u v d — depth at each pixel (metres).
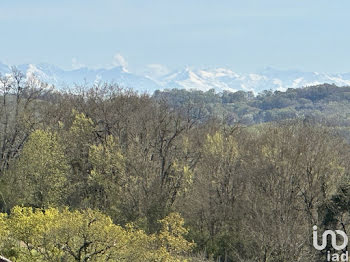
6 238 88.06
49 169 148.50
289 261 110.25
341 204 124.00
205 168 153.88
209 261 129.75
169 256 89.25
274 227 115.94
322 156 140.12
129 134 161.62
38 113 180.50
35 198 148.62
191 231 143.25
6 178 158.38
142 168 148.62
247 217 141.62
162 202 146.50
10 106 181.88
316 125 178.00
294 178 139.25
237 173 151.50
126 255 83.75
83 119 157.88
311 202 137.00
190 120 173.12
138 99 179.50
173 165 149.88
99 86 185.25
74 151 161.75
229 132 176.50
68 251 82.50
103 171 147.50
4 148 174.12
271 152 142.75
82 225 82.19
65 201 153.38
